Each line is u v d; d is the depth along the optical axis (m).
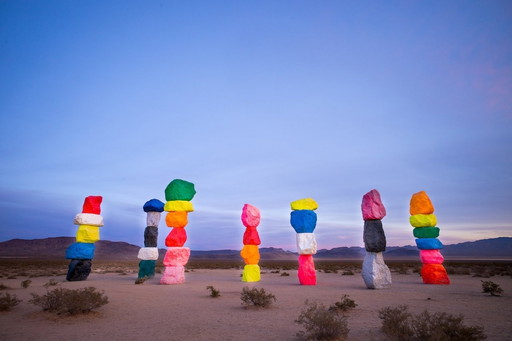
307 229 22.45
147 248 25.97
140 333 8.86
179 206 23.58
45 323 10.07
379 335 8.31
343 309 11.66
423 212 23.33
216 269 51.59
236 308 12.59
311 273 22.03
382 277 19.17
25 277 30.88
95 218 25.42
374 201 19.64
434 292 17.25
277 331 8.97
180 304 13.53
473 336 7.25
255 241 25.31
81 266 25.02
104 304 12.30
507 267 50.53
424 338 7.01
